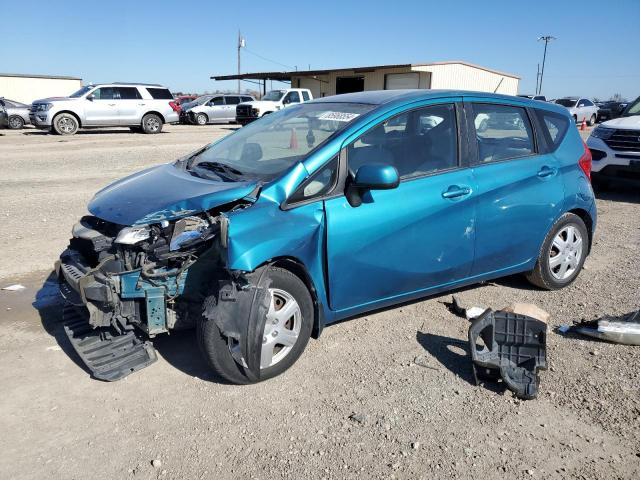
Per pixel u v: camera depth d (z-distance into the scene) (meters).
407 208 4.05
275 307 3.68
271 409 3.43
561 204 5.03
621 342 4.25
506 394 3.61
